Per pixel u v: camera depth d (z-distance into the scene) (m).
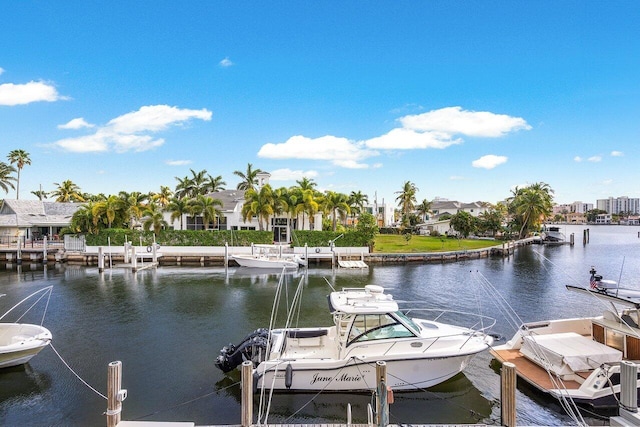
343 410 10.35
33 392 11.56
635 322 11.09
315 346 12.45
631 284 30.56
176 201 48.22
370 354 10.98
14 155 75.19
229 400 11.09
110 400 7.96
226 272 35.50
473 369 12.83
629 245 69.31
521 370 11.55
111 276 33.12
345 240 45.09
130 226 47.72
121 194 45.62
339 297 12.60
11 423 9.83
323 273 35.69
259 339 12.14
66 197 79.19
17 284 29.44
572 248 63.53
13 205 52.19
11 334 14.03
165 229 46.53
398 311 11.85
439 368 11.28
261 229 48.97
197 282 30.44
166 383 12.17
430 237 72.75
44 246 40.03
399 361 10.82
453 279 32.47
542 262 44.19
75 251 42.59
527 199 72.19
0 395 11.37
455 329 12.67
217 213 49.94
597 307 22.61
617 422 7.76
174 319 19.64
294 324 18.75
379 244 56.91
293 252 43.00
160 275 33.78
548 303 23.62
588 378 10.00
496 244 60.97
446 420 9.95
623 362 8.02
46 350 15.11
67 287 28.19
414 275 34.62
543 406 10.45
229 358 12.17
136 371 13.10
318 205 50.25
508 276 34.12
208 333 17.30
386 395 8.02
